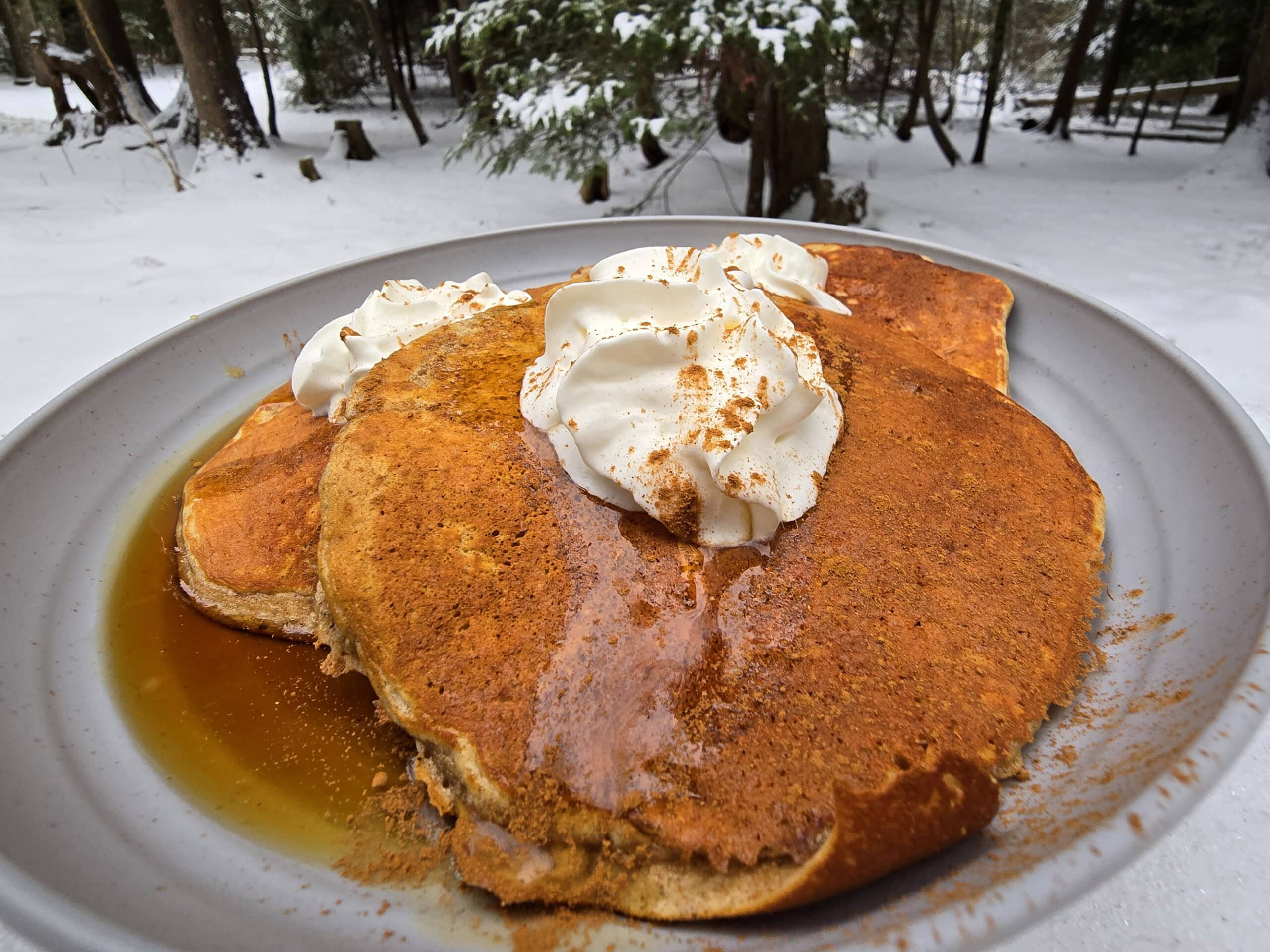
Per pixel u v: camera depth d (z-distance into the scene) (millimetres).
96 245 474
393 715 130
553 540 143
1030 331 235
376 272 277
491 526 144
